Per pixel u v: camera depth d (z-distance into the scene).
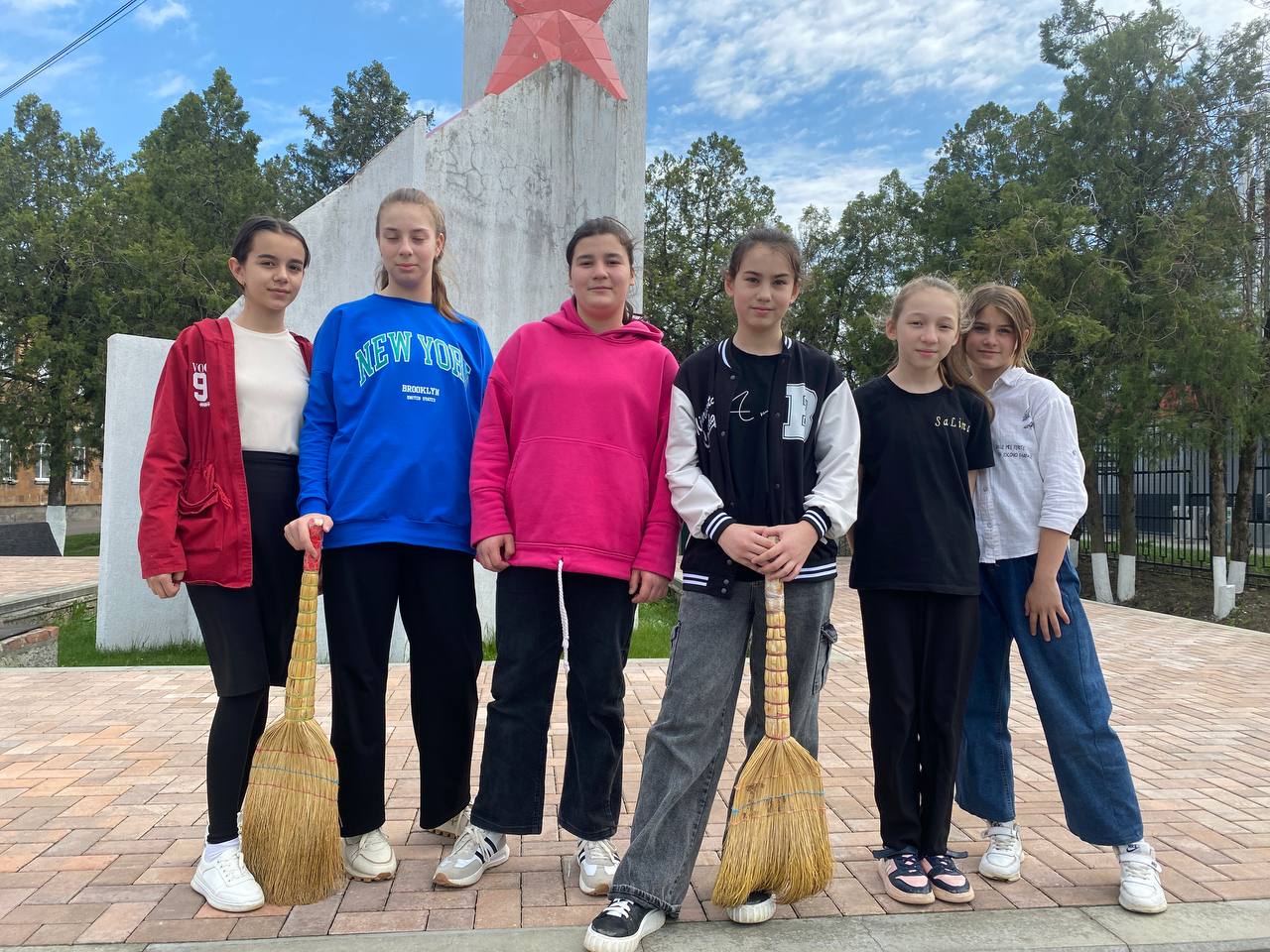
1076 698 2.55
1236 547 11.99
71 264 20.09
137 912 2.30
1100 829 2.50
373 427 2.53
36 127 23.45
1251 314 11.27
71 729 4.09
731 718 2.39
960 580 2.40
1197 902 2.46
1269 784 3.62
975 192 15.46
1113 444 11.73
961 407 2.55
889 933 2.25
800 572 2.29
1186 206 12.06
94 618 7.38
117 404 6.18
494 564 2.42
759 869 2.21
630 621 2.51
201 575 2.37
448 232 5.98
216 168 23.61
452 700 2.64
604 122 6.62
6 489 29.95
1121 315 11.69
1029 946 2.19
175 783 3.35
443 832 2.82
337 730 2.50
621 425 2.45
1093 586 13.00
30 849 2.73
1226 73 12.02
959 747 2.74
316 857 2.33
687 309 23.50
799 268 2.40
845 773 3.63
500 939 2.17
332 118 31.80
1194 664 6.68
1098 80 12.52
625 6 6.87
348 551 2.48
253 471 2.49
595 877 2.43
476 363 2.79
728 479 2.33
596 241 2.49
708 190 24.14
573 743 2.50
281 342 2.66
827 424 2.39
